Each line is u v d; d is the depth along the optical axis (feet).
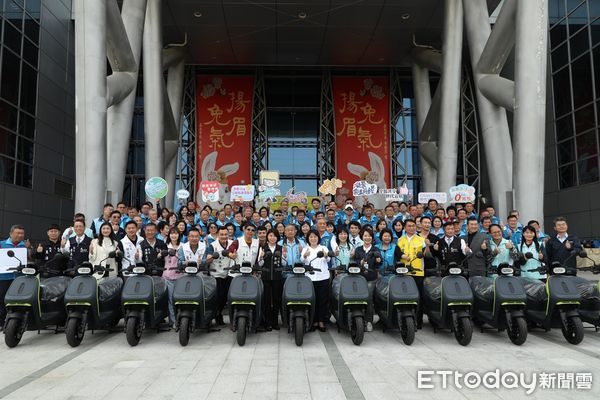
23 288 22.04
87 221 42.45
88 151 42.96
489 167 54.95
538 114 43.65
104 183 43.96
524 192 43.73
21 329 22.41
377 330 25.89
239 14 66.28
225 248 26.58
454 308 22.70
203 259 25.29
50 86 68.54
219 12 65.72
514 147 45.27
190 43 75.72
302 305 22.49
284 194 89.71
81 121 43.11
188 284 22.62
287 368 18.49
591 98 60.75
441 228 31.37
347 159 88.07
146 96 61.87
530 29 43.86
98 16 43.73
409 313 22.43
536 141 43.62
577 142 63.21
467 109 88.07
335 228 30.53
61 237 27.91
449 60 61.93
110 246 25.02
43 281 23.54
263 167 89.51
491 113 54.70
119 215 28.94
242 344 22.08
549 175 68.90
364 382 16.72
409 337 22.20
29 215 61.46
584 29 62.49
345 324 23.47
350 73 91.76
